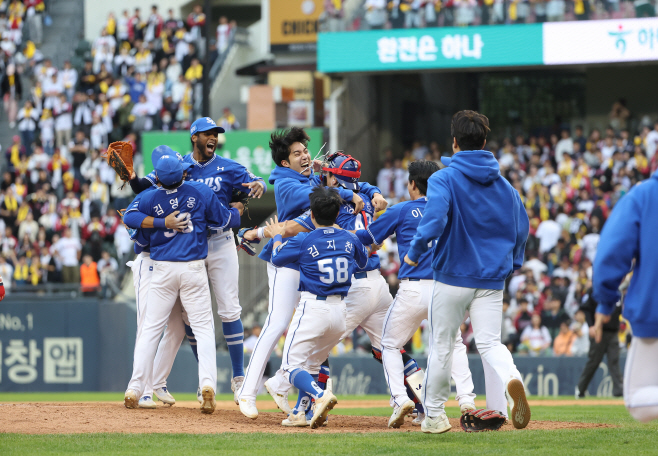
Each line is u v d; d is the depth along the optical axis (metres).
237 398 23.50
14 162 72.00
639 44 53.69
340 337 19.77
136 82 73.81
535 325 47.31
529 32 55.84
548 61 55.53
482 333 17.28
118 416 20.80
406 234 20.05
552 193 56.00
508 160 60.47
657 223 13.20
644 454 14.55
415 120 68.94
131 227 21.78
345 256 19.20
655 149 56.00
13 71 79.44
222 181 23.27
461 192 17.12
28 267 62.62
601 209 52.75
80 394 53.34
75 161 69.06
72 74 75.88
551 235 53.88
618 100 67.50
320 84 69.06
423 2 57.50
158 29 79.75
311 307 19.09
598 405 32.19
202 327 22.03
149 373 22.27
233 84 79.06
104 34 80.94
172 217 21.36
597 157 57.94
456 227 17.09
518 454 14.56
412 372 20.88
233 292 23.33
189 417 21.36
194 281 21.83
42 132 73.88
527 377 45.94
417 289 19.88
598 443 15.93
